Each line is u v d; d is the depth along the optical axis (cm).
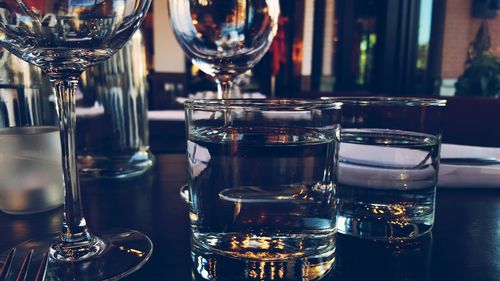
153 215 31
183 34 43
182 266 23
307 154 21
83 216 29
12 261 23
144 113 46
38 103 37
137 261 23
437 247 25
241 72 47
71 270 22
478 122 74
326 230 22
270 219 21
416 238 26
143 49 47
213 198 21
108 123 44
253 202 21
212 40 43
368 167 26
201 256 22
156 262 23
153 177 43
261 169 21
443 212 32
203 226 22
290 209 21
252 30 43
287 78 259
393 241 26
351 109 27
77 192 27
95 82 43
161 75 200
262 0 42
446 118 76
